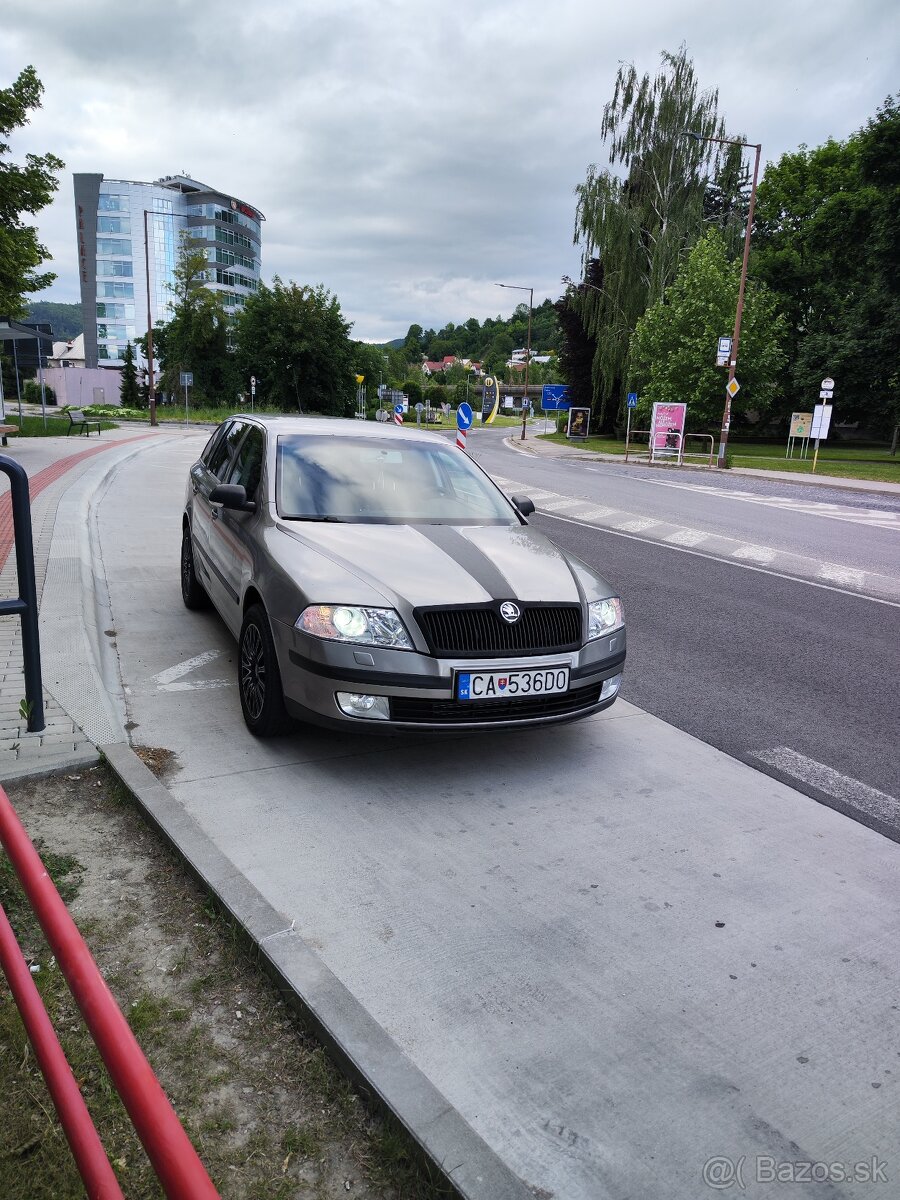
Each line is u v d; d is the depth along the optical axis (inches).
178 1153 39.8
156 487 598.2
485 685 145.9
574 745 179.3
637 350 1609.3
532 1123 81.6
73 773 144.5
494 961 105.3
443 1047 90.6
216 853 117.7
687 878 127.7
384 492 190.7
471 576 155.9
